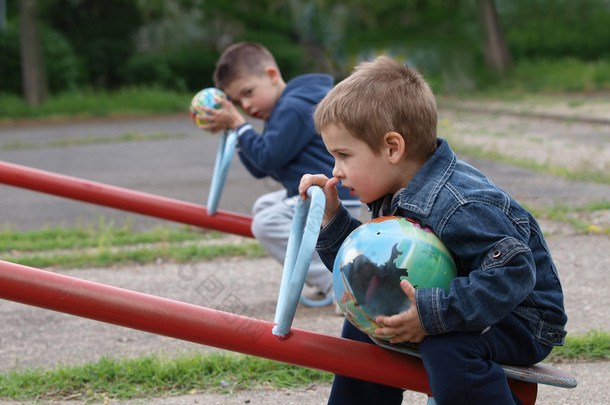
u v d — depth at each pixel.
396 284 1.55
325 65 21.56
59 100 18.50
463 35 21.92
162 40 23.41
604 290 3.46
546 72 20.06
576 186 6.29
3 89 19.16
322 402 2.38
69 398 2.43
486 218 1.57
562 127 11.15
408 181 1.73
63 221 5.78
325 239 1.83
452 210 1.59
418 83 1.72
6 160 9.81
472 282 1.52
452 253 1.62
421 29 22.00
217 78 3.27
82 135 13.30
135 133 13.05
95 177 8.02
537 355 1.69
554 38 22.55
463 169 1.70
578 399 2.36
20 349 2.97
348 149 1.67
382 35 21.61
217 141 11.61
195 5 21.16
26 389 2.48
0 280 1.67
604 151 8.39
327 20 21.83
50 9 20.98
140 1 21.48
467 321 1.52
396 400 1.93
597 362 2.65
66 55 20.02
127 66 21.05
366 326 1.60
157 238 4.86
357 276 1.57
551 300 1.68
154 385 2.50
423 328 1.54
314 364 1.69
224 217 3.08
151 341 3.05
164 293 3.69
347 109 1.65
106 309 1.69
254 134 3.02
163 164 9.05
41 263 4.25
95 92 20.06
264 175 3.41
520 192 6.06
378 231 1.60
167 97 18.88
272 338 1.70
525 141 9.59
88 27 21.39
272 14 22.05
